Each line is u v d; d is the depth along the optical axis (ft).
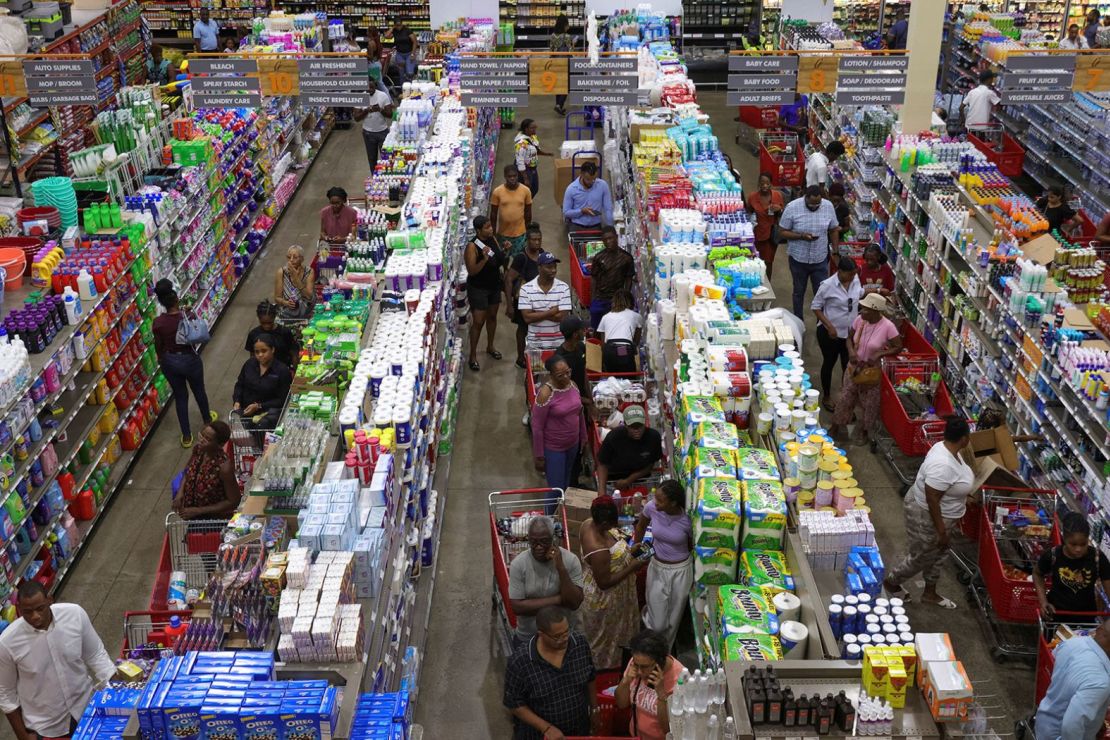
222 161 44.29
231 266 45.60
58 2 55.93
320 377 24.21
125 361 33.71
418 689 24.59
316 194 57.77
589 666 18.81
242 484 26.35
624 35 61.52
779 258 49.80
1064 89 38.40
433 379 29.89
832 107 56.44
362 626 17.76
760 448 23.85
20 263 30.45
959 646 25.96
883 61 37.32
